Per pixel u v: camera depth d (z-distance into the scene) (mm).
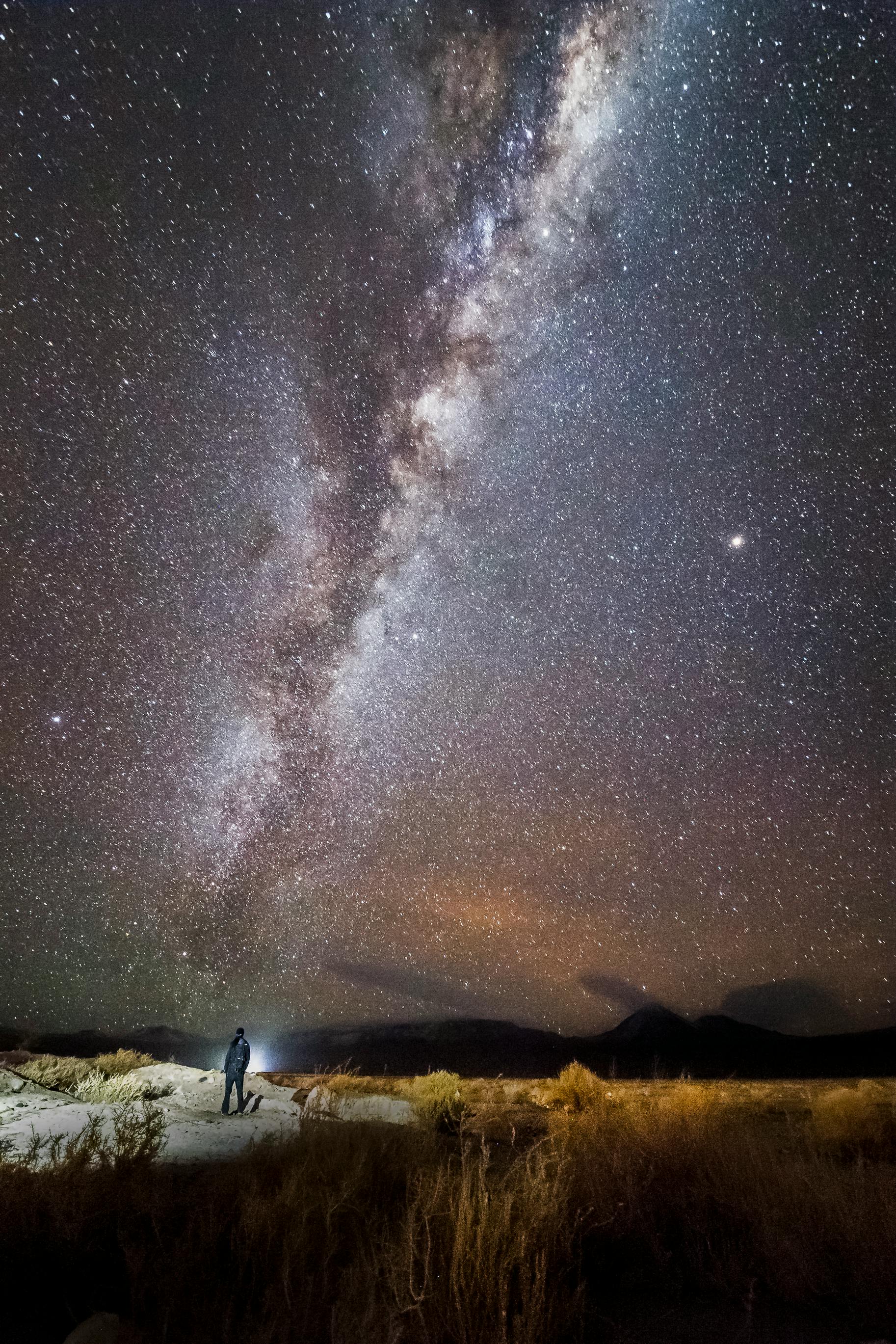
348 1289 3047
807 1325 3295
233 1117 9898
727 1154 5148
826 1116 8219
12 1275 3518
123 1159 4711
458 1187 4340
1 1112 9000
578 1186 4566
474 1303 3098
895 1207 4012
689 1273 3861
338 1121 6207
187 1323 3072
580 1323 3135
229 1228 3992
